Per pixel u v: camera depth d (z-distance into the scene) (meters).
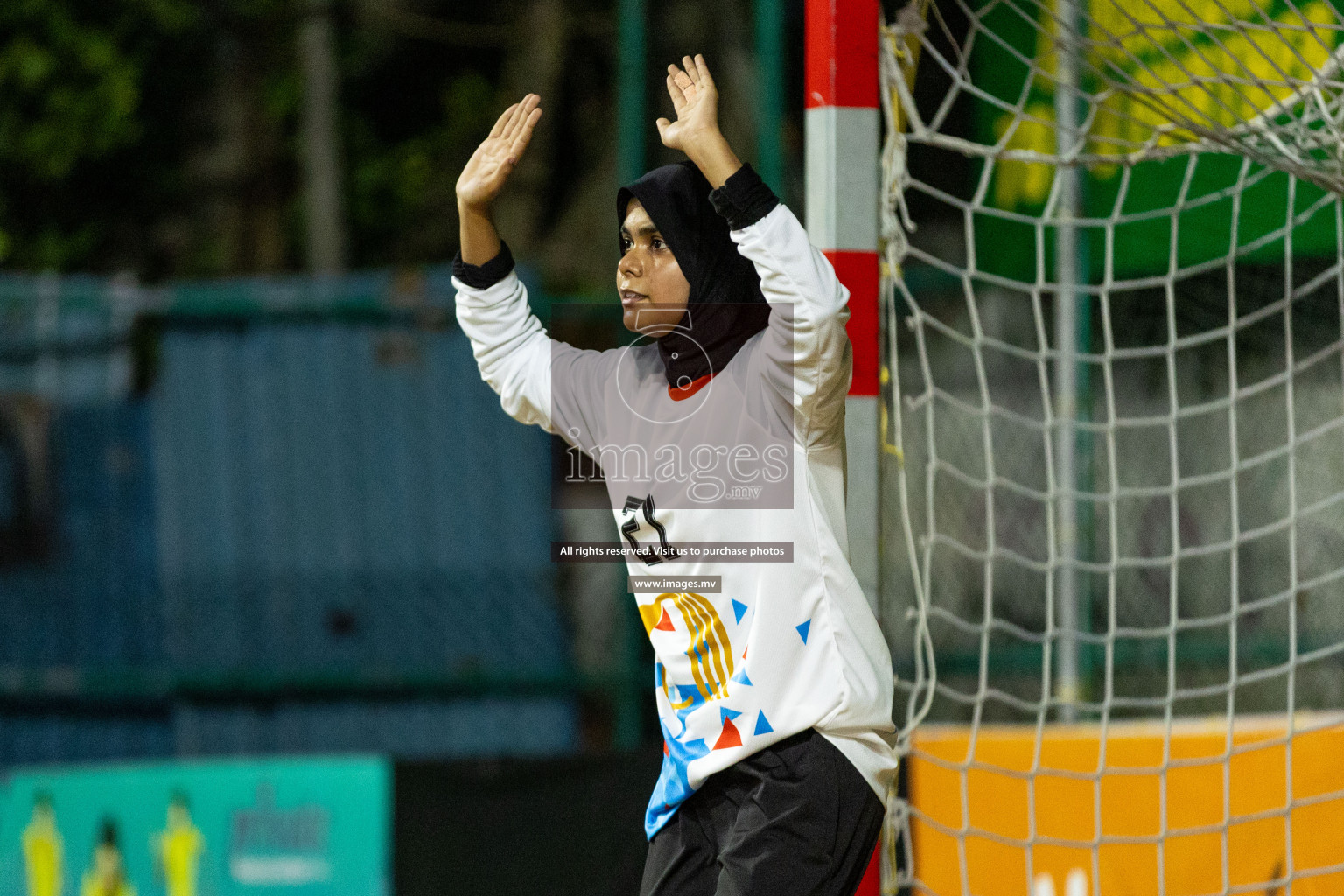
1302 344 19.83
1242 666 20.00
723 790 10.02
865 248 11.70
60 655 21.55
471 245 11.21
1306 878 14.78
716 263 9.91
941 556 20.36
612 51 43.94
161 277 44.19
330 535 21.80
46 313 21.62
